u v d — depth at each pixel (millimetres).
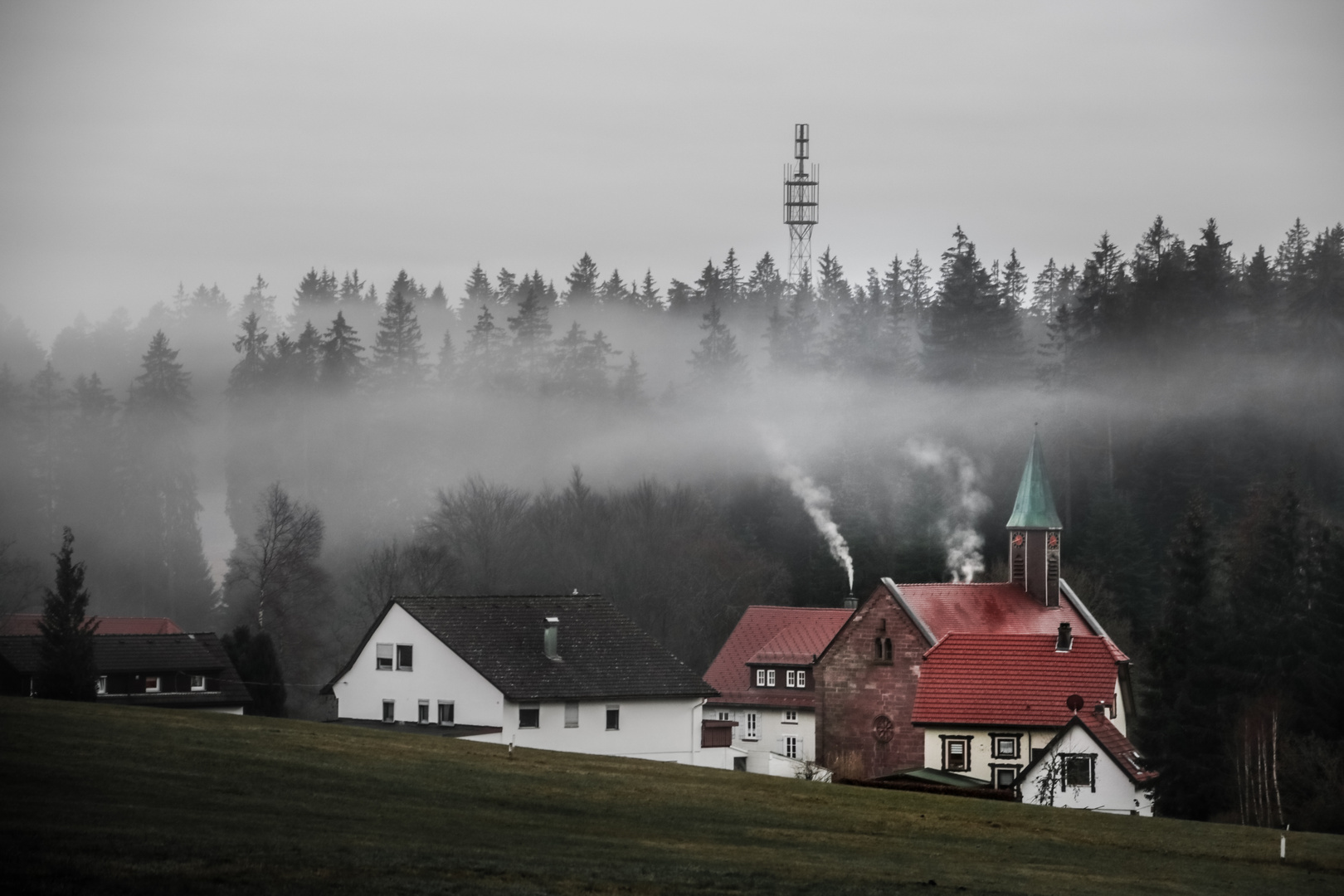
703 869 38562
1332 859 49438
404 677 86188
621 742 84438
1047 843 49156
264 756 49594
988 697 84312
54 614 85250
